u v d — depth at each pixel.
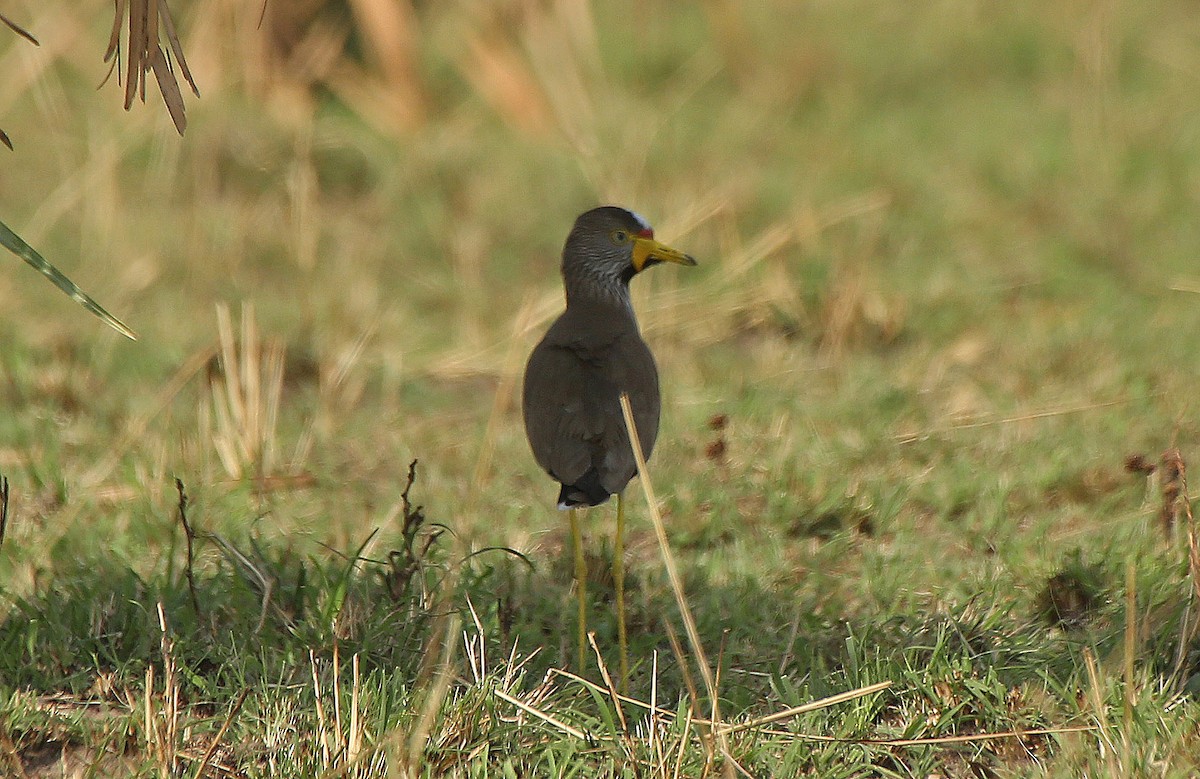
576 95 19.22
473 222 16.33
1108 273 15.08
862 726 7.29
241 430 10.88
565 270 9.23
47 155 16.70
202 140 16.86
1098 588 8.67
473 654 7.71
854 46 23.11
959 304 14.20
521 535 9.64
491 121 19.47
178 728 7.08
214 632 8.04
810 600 8.90
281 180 16.73
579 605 7.96
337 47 19.16
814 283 14.35
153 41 6.83
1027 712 7.40
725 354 13.47
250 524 9.64
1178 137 19.08
